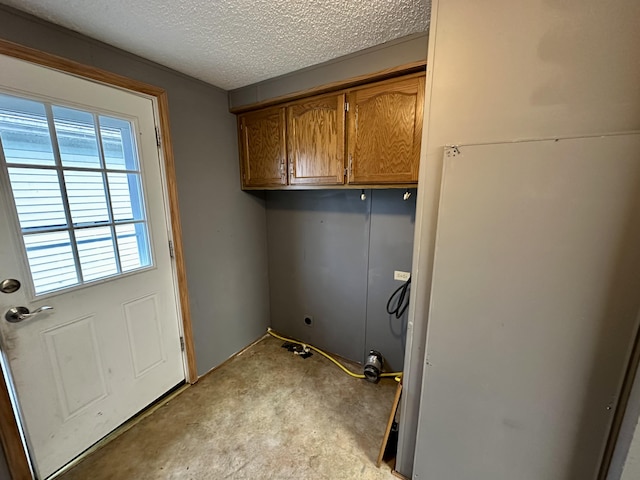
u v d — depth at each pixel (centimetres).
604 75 75
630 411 78
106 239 145
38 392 125
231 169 212
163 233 173
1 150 108
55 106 121
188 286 189
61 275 129
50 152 121
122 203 150
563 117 81
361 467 138
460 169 95
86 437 144
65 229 128
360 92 153
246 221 232
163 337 180
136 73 148
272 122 191
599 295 82
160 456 143
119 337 155
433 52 96
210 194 198
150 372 174
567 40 77
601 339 83
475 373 104
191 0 104
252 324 252
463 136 96
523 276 91
